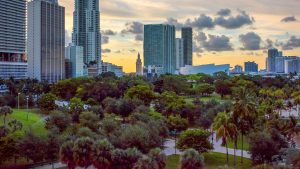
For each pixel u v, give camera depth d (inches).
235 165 5831.7
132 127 6186.0
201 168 4936.0
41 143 5521.7
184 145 5979.3
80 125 6998.0
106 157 4845.0
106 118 7632.9
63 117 7357.3
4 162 5585.6
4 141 5413.4
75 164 4916.3
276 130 6274.6
